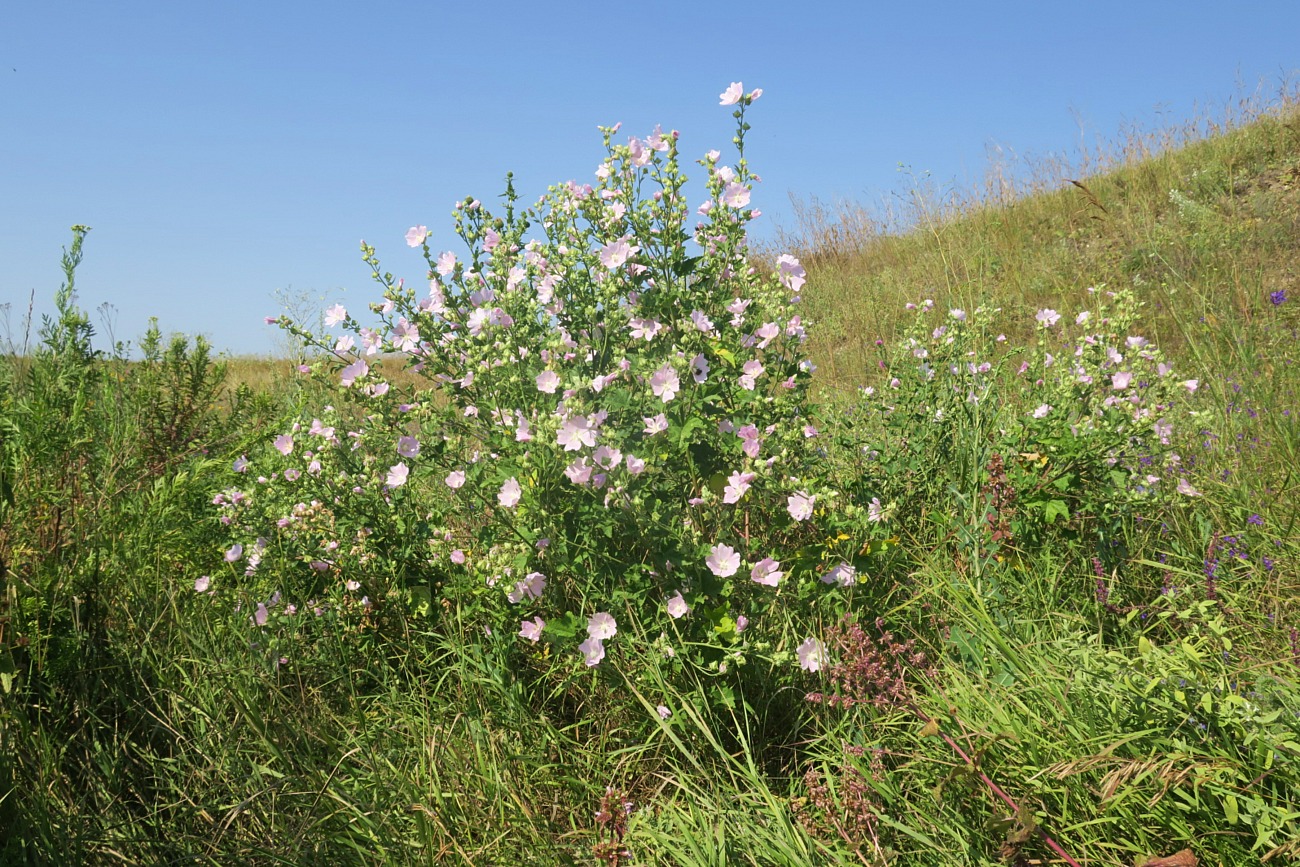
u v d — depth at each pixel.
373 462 3.20
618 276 3.07
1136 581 3.00
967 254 9.21
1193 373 4.71
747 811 2.13
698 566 2.62
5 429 2.84
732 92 3.15
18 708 2.21
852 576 2.70
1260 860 1.57
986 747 1.84
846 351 7.70
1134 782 1.69
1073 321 6.74
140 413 3.66
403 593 3.08
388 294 3.08
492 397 2.86
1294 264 6.78
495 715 2.60
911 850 1.93
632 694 2.58
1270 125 9.82
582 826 2.29
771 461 2.71
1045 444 3.34
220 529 3.48
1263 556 2.77
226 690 2.54
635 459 2.64
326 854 2.02
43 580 2.58
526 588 2.78
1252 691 1.86
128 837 2.05
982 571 2.89
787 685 2.57
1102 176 10.52
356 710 2.56
